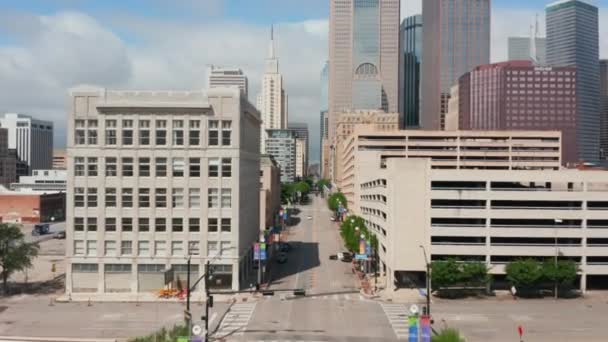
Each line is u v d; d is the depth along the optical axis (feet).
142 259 282.36
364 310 249.55
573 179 290.56
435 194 291.38
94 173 283.38
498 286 299.99
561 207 290.97
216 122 285.43
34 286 297.53
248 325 222.07
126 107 281.33
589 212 289.74
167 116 283.79
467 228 290.56
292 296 277.23
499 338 205.57
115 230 282.97
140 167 284.00
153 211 282.97
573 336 209.05
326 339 202.80
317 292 287.07
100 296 272.31
